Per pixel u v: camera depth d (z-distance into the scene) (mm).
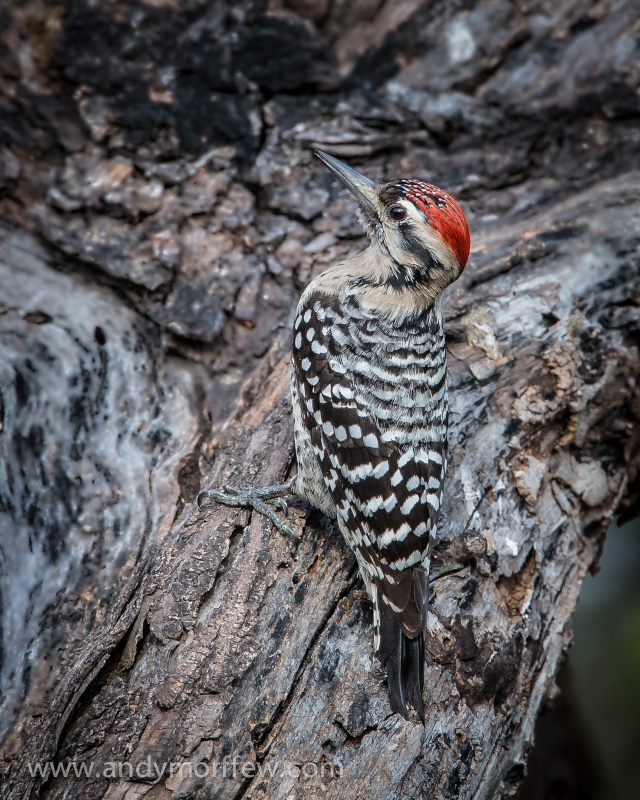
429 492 7539
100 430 9219
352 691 6996
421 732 6996
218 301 10203
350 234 10734
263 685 6875
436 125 11477
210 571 7375
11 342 9383
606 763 11945
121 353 9742
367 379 7742
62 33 10578
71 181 10375
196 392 9875
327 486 7816
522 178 11414
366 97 11539
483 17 11703
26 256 10125
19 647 7930
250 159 10953
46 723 6746
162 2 10781
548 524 8898
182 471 9016
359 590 7668
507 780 7824
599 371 9453
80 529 8555
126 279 10031
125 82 10719
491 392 9047
